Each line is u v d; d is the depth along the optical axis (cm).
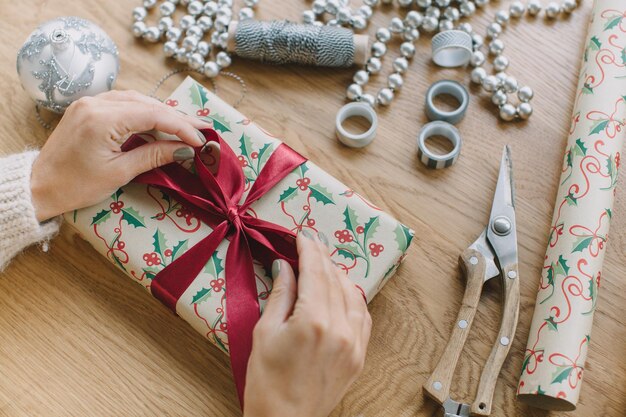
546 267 77
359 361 66
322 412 67
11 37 94
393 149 88
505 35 94
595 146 79
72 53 80
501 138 88
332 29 89
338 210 76
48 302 81
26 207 75
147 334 79
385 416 76
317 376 64
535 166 87
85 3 96
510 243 79
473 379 77
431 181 86
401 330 79
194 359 78
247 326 71
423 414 76
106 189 75
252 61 94
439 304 80
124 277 82
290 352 63
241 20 91
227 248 75
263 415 65
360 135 86
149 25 96
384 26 95
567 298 73
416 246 83
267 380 64
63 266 83
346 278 70
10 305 81
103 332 79
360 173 87
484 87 89
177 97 83
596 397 76
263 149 80
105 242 76
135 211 77
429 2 93
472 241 83
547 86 91
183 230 76
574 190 78
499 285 81
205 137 77
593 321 79
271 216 77
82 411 76
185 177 77
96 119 72
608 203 77
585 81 83
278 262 70
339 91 92
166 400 77
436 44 88
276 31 88
